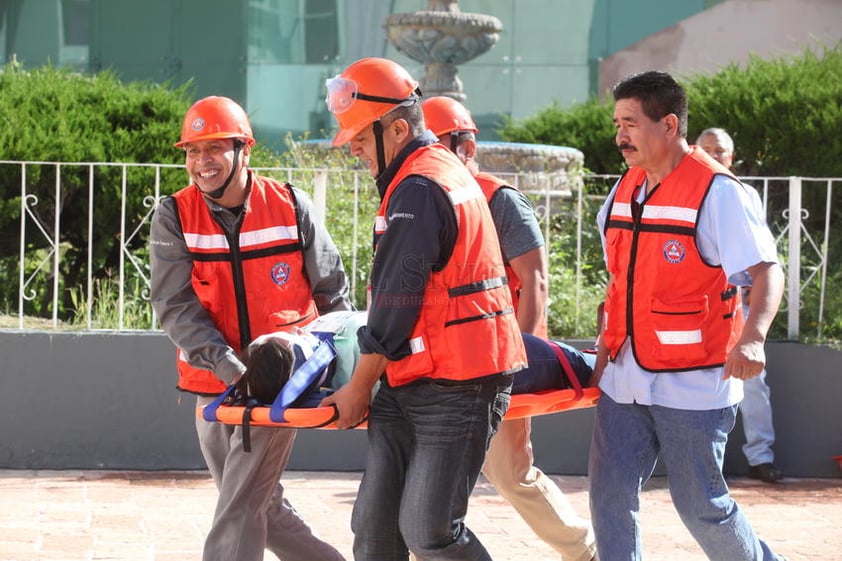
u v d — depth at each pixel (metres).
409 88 4.39
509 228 5.34
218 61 18.34
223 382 4.89
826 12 17.12
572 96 18.02
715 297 4.71
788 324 9.00
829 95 11.76
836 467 8.84
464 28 12.47
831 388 8.83
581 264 9.61
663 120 4.68
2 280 9.74
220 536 4.91
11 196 9.47
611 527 4.83
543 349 4.93
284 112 18.34
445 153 4.41
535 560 6.54
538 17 18.03
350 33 18.19
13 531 6.77
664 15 17.92
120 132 9.91
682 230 4.64
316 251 5.17
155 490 7.92
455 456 4.26
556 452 8.79
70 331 8.48
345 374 4.71
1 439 8.40
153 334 8.48
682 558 6.64
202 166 4.94
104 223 9.72
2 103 9.81
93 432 8.46
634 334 4.78
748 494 8.24
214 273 5.00
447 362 4.23
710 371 4.70
